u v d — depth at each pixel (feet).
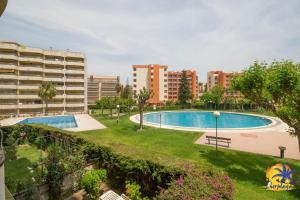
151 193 27.63
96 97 398.42
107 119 124.47
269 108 38.78
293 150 53.83
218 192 19.08
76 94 202.28
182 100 233.14
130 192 27.25
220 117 156.04
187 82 236.22
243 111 180.65
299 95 31.68
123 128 89.76
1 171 14.02
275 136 72.13
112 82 414.62
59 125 108.47
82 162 33.91
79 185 32.32
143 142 64.03
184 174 23.80
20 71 175.32
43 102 183.32
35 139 56.54
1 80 166.09
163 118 149.48
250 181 34.30
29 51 176.86
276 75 33.53
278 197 29.07
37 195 26.45
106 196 28.02
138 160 28.63
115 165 31.37
